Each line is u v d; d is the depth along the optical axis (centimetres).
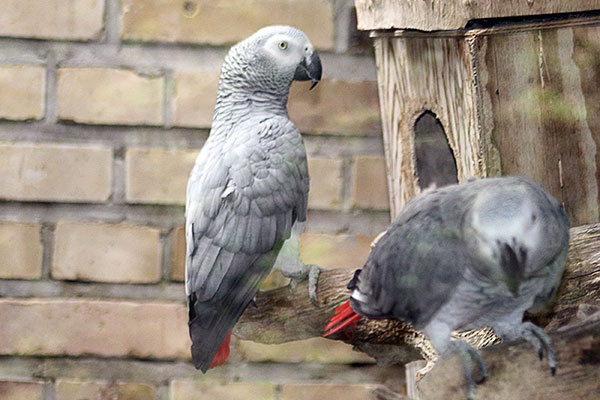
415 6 132
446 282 102
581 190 129
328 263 192
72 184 191
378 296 110
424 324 108
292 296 143
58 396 187
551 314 124
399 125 146
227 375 192
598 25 128
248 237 148
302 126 196
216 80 194
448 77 136
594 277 120
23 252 189
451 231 101
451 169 143
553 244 90
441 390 94
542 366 91
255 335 146
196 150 194
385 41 148
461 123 134
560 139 130
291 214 153
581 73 129
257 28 196
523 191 92
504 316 109
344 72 196
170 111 193
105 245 191
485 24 130
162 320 190
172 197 192
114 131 193
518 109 130
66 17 192
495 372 92
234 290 145
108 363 190
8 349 187
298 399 191
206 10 195
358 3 150
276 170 152
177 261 192
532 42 130
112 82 193
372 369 192
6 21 190
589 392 89
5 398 187
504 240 90
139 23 194
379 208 195
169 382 190
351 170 195
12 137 191
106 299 190
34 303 188
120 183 192
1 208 190
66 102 192
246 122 162
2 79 190
